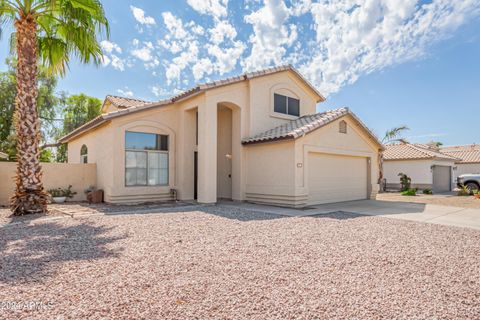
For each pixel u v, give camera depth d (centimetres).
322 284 385
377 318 298
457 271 440
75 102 2834
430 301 339
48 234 661
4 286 368
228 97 1359
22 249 538
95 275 408
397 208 1196
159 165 1395
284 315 302
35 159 962
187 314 302
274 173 1267
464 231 730
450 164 2856
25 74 939
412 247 575
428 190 2242
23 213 926
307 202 1245
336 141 1377
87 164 1429
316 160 1326
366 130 1503
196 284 380
